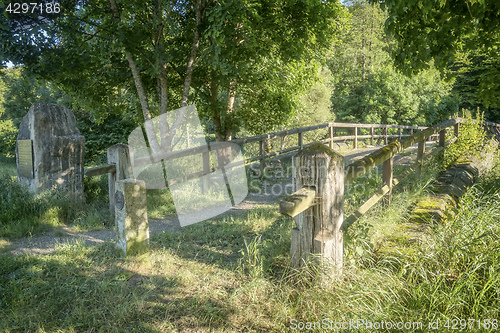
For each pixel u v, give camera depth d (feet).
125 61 24.53
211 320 8.07
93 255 12.13
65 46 21.24
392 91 86.53
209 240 13.97
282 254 11.48
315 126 35.04
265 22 22.16
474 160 24.64
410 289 7.91
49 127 18.54
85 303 8.93
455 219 11.27
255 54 22.49
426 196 15.39
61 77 22.15
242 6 18.31
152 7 22.26
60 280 10.18
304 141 62.34
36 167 18.17
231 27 19.97
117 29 20.30
